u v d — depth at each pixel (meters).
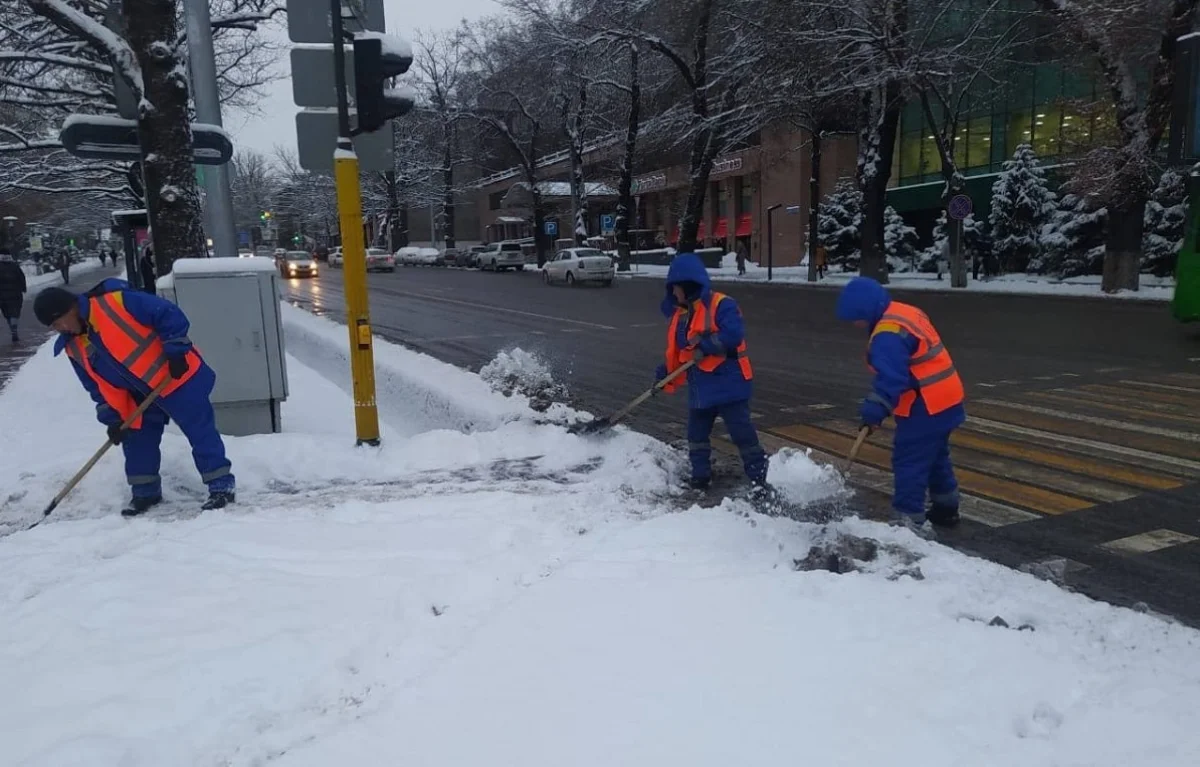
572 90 43.16
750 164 46.09
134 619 3.57
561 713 2.70
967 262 30.11
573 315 19.83
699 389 5.37
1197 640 3.24
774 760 2.42
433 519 4.85
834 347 13.16
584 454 6.25
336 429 8.30
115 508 5.38
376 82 6.19
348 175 6.30
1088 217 26.39
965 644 3.10
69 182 27.80
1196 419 7.55
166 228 8.15
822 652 3.05
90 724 2.80
